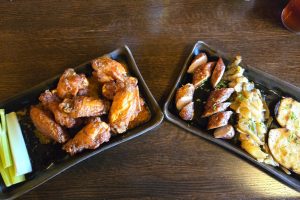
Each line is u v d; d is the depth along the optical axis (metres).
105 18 0.51
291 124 0.45
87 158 0.42
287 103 0.46
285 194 0.43
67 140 0.42
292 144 0.44
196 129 0.43
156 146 0.44
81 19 0.51
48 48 0.49
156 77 0.48
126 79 0.43
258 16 0.53
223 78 0.47
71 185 0.42
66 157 0.42
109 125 0.42
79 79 0.43
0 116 0.43
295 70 0.50
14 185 0.41
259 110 0.44
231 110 0.46
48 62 0.48
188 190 0.43
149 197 0.42
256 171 0.44
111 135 0.43
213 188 0.43
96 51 0.49
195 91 0.47
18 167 0.41
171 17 0.52
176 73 0.48
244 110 0.44
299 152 0.44
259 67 0.50
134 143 0.44
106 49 0.49
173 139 0.44
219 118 0.43
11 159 0.42
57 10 0.51
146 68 0.48
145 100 0.45
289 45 0.51
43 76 0.47
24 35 0.49
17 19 0.50
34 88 0.44
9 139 0.42
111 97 0.43
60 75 0.44
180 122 0.44
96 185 0.42
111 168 0.43
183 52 0.50
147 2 0.53
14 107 0.44
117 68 0.44
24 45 0.49
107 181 0.42
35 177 0.41
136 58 0.49
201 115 0.46
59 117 0.41
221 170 0.43
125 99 0.41
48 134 0.42
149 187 0.42
